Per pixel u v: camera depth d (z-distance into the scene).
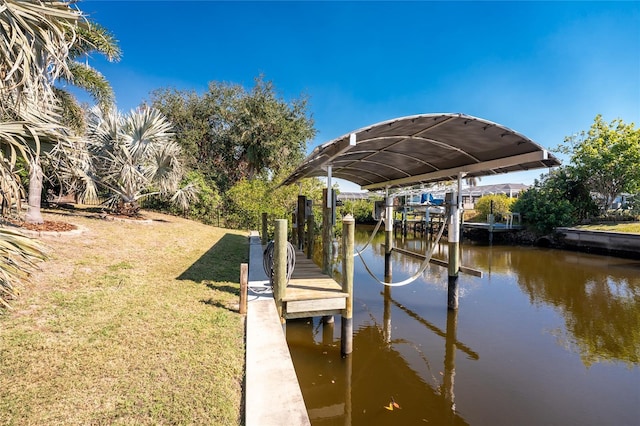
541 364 4.63
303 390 4.00
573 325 6.16
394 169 8.08
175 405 2.20
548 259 14.35
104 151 9.71
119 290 4.47
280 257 4.17
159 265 6.25
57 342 2.93
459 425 3.33
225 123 19.86
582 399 3.76
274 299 4.46
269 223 13.73
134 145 9.96
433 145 5.55
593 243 15.76
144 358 2.79
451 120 4.30
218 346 3.09
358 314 6.74
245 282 4.04
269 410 2.15
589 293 8.53
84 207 12.20
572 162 19.94
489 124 4.40
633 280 10.10
